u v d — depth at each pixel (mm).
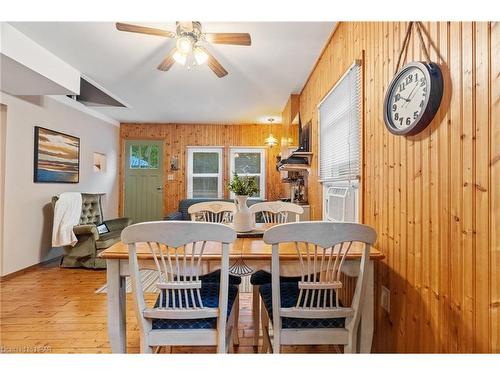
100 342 2037
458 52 1097
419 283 1356
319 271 1423
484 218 980
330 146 2748
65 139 4293
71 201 3967
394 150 1588
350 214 2283
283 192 6246
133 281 1258
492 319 950
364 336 1439
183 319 1348
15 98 3400
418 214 1362
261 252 1476
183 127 6316
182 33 2166
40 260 3834
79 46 2805
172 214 5039
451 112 1137
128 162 6273
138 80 3719
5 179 3279
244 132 6340
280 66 3291
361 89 2016
